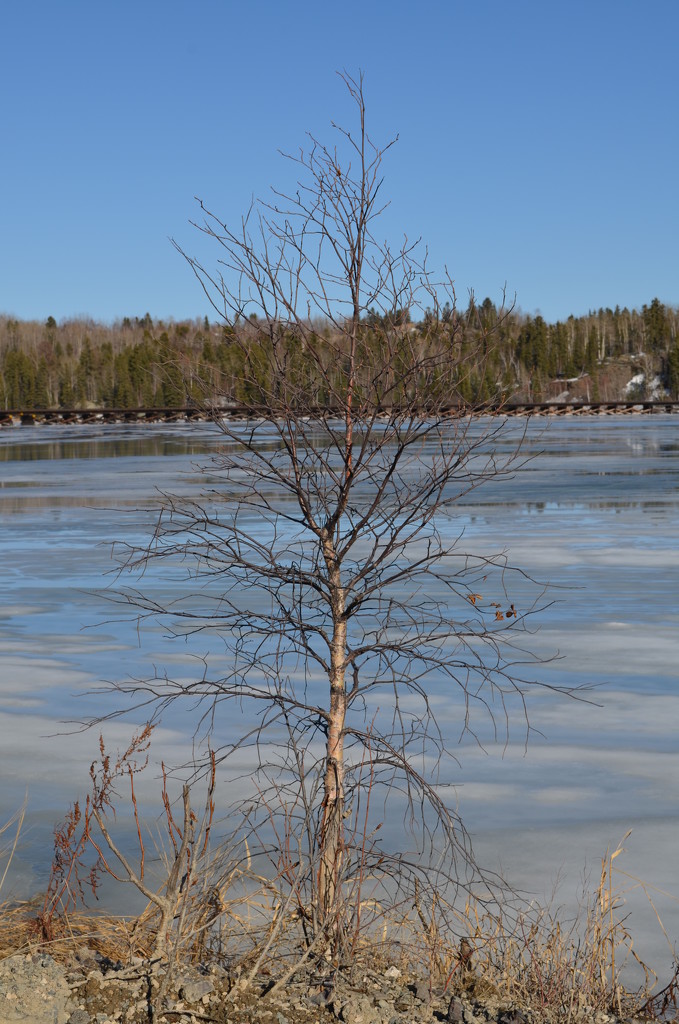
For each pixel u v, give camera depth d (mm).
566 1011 4191
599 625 12820
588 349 171875
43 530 23172
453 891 5754
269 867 5750
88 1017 3719
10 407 158500
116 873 6043
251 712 9477
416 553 17812
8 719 9398
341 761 4613
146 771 7980
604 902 5152
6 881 5918
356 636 11891
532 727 9086
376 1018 3902
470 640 11945
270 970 4242
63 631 12930
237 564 4723
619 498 29234
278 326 4406
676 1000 4562
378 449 4543
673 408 128375
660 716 9383
